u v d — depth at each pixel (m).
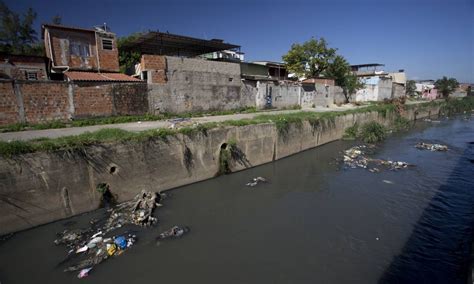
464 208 11.49
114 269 7.50
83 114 15.91
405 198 12.50
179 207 11.22
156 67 18.86
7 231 8.62
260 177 14.89
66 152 9.56
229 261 8.00
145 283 7.07
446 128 33.94
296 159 18.73
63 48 19.92
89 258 7.84
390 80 48.47
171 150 12.58
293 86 29.33
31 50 33.12
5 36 35.38
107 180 10.62
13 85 13.57
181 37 23.83
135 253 8.16
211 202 11.88
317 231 9.70
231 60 29.89
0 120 13.33
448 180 14.78
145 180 11.77
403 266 7.90
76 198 9.89
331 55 37.19
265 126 17.05
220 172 14.86
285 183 14.32
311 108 30.81
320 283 7.20
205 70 21.61
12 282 7.05
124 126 14.80
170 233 9.23
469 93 80.38
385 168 16.89
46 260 7.77
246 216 10.75
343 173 15.95
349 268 7.79
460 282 7.24
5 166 8.41
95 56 21.27
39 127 13.72
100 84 16.39
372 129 24.94
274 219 10.53
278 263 7.95
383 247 8.80
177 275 7.39
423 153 20.69
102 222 9.65
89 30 20.67
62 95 15.09
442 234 9.55
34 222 9.09
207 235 9.31
